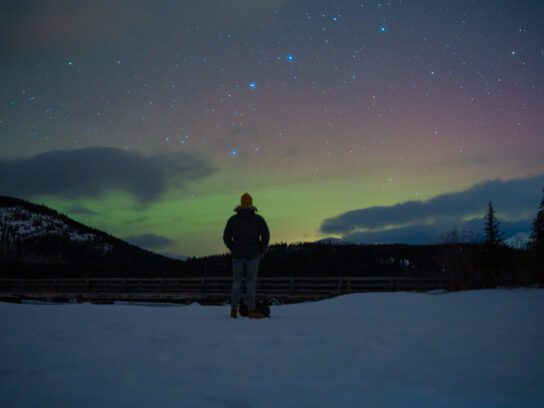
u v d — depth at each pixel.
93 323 3.89
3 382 1.81
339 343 3.07
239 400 1.63
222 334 3.40
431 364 2.38
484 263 18.14
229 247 5.20
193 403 1.58
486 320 5.00
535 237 18.38
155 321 4.27
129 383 1.83
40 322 3.85
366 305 8.76
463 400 1.68
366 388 1.85
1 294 26.12
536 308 7.46
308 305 9.27
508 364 2.38
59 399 1.58
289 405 1.58
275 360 2.42
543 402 1.66
